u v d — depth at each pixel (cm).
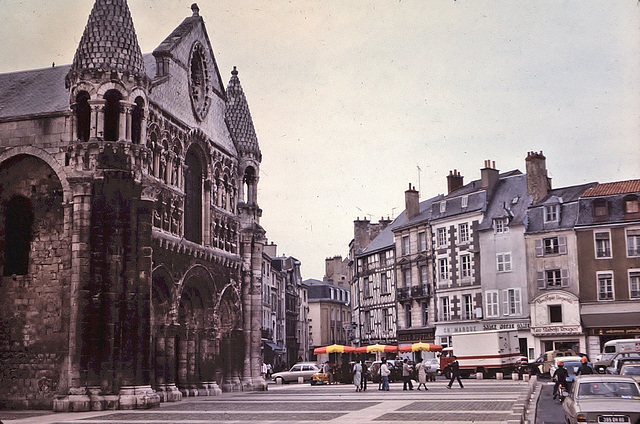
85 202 2911
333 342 11450
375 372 5144
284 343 9294
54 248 3044
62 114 3069
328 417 2225
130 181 2962
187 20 3934
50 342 2978
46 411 2822
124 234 2936
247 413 2458
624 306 5538
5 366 2997
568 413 1728
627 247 5584
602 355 4478
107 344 2827
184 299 3728
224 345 4138
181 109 3675
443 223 6756
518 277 6059
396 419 2092
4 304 3045
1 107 3238
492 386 3931
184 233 3709
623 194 5678
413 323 7138
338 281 12281
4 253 3106
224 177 4269
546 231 5897
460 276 6544
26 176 3119
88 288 2853
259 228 4481
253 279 4431
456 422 1944
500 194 6481
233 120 4516
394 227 7512
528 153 6225
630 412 1597
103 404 2756
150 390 2902
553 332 5744
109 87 2984
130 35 3086
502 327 6116
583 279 5697
